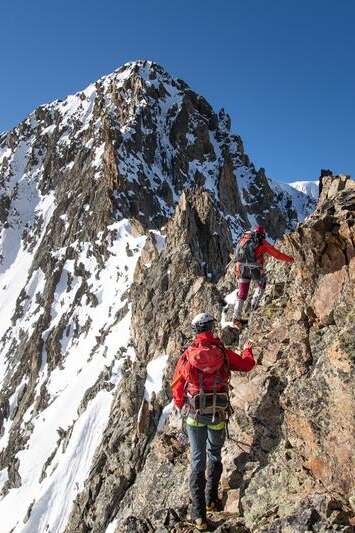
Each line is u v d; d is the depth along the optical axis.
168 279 28.70
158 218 82.31
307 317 7.61
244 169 120.00
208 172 108.19
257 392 7.80
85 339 54.28
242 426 7.79
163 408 18.09
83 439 29.94
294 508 5.86
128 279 56.91
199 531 6.38
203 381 6.63
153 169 95.38
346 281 6.97
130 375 22.64
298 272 7.87
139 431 17.62
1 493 38.19
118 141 91.25
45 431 40.09
